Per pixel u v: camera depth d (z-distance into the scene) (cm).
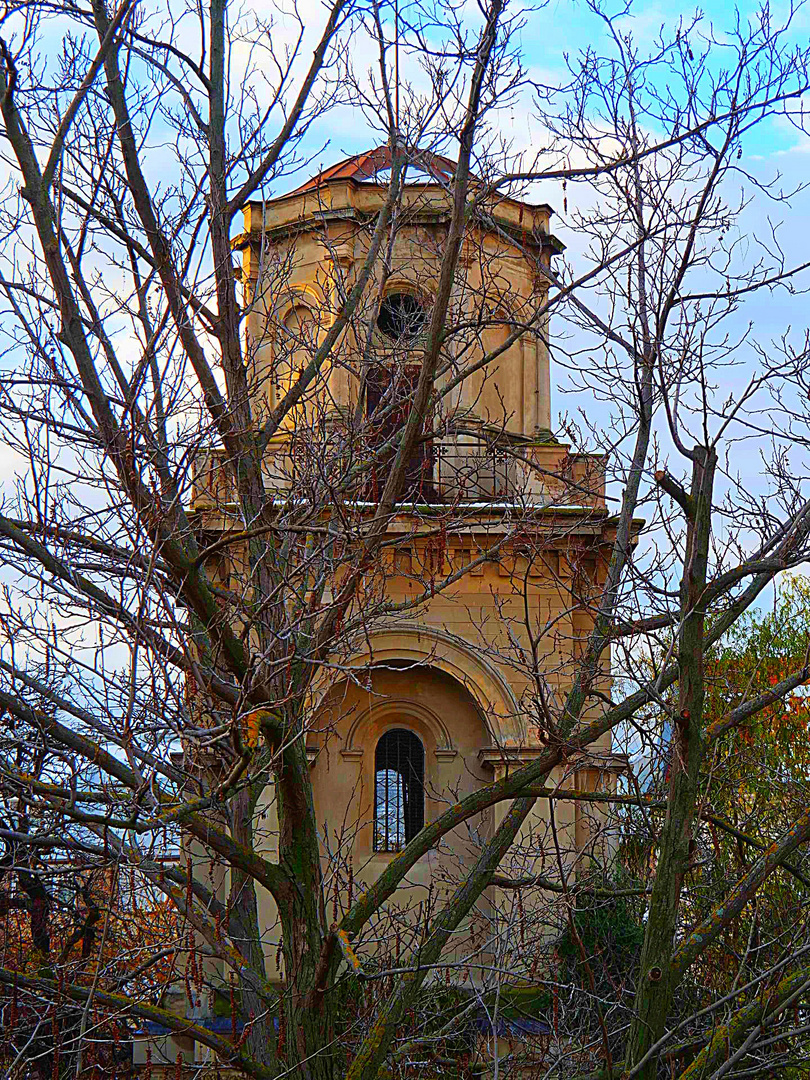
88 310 1098
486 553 1431
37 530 1022
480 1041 1504
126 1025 1295
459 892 1289
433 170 1408
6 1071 1130
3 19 1138
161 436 1117
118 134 1149
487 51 1154
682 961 1054
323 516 1470
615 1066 1116
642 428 1350
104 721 1178
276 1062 1215
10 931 1407
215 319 1244
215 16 1265
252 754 1044
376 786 2773
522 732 2603
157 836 1135
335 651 1287
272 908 2462
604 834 1820
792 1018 1231
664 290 1262
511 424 2880
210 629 1111
